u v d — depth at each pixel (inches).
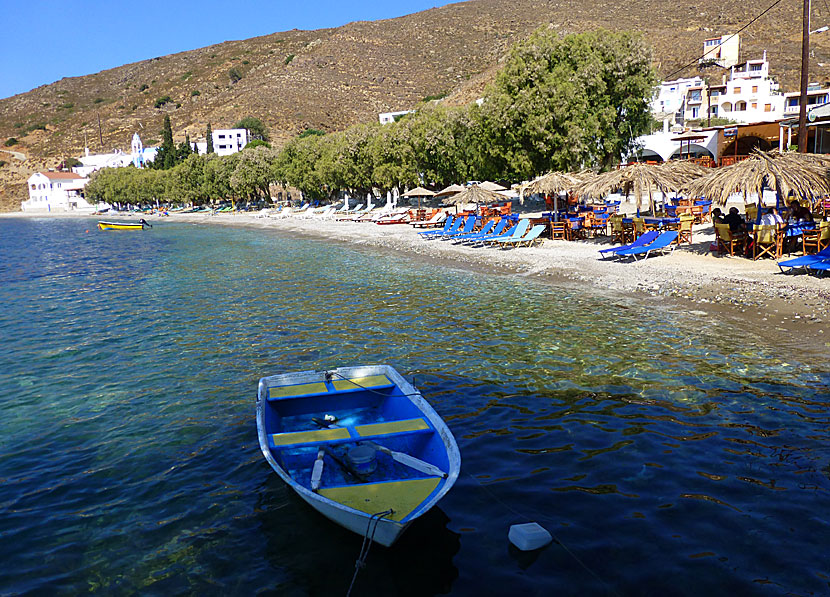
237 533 251.9
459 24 7440.9
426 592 208.5
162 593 217.3
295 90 6264.8
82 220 3986.2
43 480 310.5
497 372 428.5
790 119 1221.7
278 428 307.6
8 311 787.4
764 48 4183.1
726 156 1684.3
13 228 3385.8
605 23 5871.1
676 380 387.9
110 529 261.4
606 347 464.8
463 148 1855.3
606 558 220.5
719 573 209.2
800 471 272.2
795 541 223.9
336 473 256.2
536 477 280.8
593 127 1181.7
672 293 612.4
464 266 911.0
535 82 1218.6
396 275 882.8
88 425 380.5
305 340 551.5
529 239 1000.2
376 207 2363.4
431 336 535.5
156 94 7755.9
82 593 220.2
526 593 205.2
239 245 1592.0
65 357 541.0
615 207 1184.2
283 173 2960.1
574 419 341.4
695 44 4387.3
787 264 605.6
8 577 231.3
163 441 350.3
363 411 336.5
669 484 267.6
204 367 488.7
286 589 215.5
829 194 646.5
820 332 454.3
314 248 1369.3
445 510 257.4
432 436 276.2
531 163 1267.2
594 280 712.4
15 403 426.3
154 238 2076.8
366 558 228.5
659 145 1835.6
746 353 426.6
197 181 3769.7
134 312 735.1
